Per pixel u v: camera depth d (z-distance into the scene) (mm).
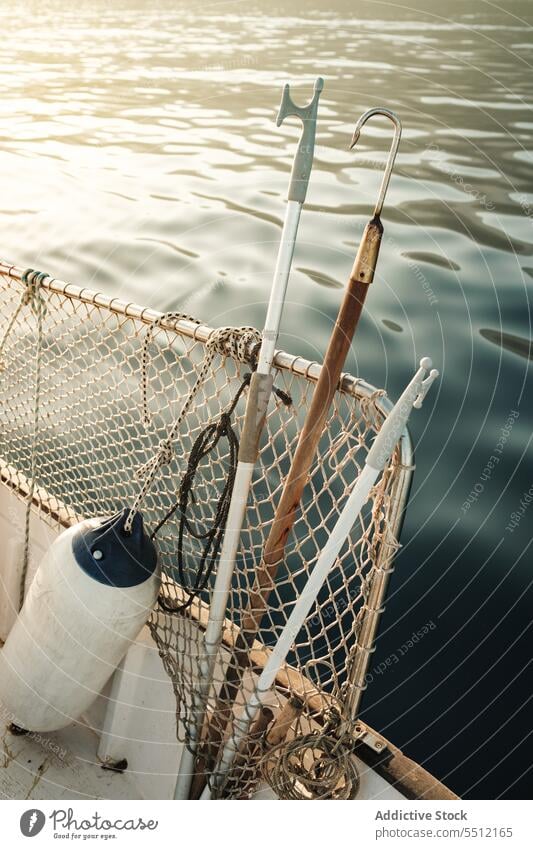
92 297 1843
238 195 7762
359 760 1707
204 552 1735
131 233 6820
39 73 15750
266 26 17406
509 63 12594
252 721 1654
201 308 5090
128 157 10062
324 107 10703
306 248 5988
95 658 1775
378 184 7660
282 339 4480
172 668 1811
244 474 1571
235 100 11953
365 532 1474
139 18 21891
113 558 1721
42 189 8695
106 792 1964
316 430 1482
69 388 3244
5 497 2414
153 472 1738
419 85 11586
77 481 2189
